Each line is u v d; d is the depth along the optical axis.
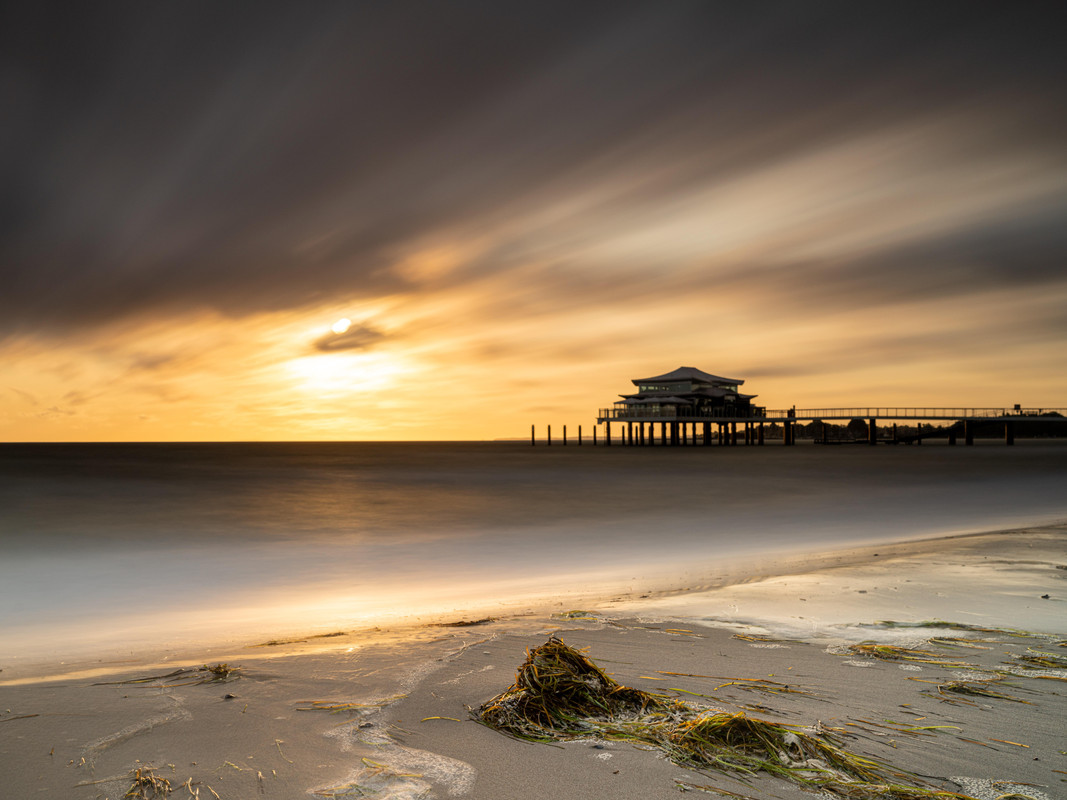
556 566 15.90
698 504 31.61
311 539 22.16
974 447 97.50
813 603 7.62
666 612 7.32
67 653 7.73
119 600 13.12
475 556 18.06
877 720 3.79
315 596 13.04
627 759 3.23
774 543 18.45
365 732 3.68
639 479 48.53
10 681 5.58
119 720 3.96
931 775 3.06
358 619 9.38
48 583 15.15
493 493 39.22
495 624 7.06
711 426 121.12
